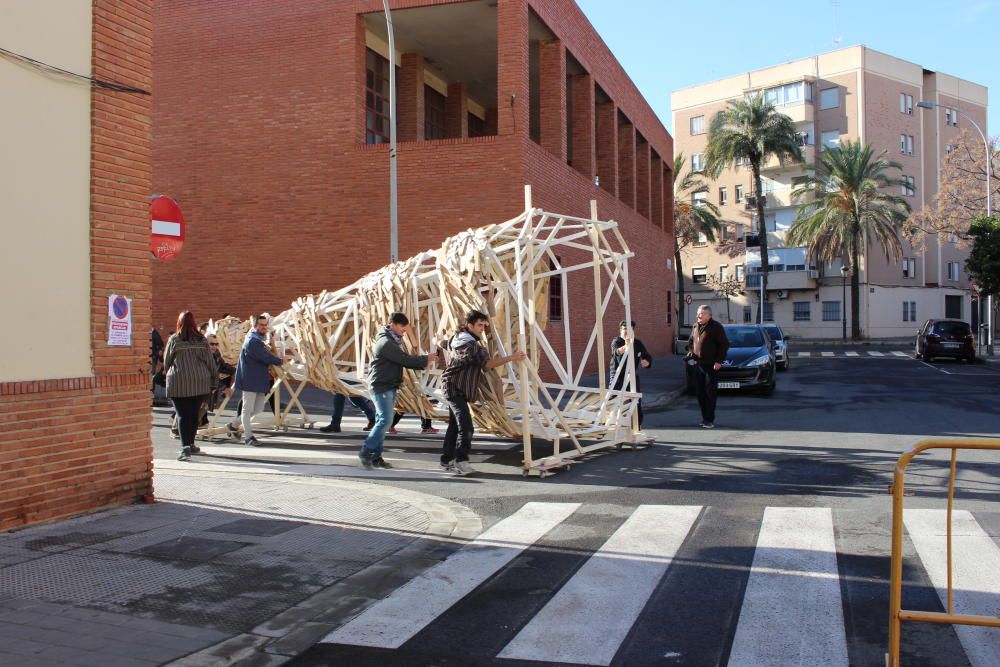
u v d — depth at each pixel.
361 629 4.52
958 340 31.61
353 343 12.12
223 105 20.20
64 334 6.75
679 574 5.40
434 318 10.84
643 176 33.06
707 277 60.00
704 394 12.77
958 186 35.22
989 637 4.29
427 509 7.25
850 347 45.59
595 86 24.95
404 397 10.86
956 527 6.40
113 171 7.20
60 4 6.76
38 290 6.53
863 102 54.66
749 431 12.40
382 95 22.12
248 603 4.84
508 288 9.56
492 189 18.47
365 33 20.33
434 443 11.48
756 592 5.01
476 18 19.91
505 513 7.18
